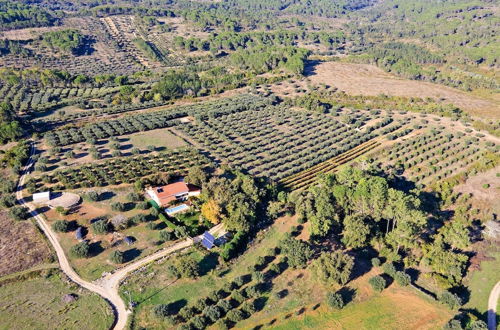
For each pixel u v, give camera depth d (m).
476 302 87.19
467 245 93.69
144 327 75.81
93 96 199.88
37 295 81.94
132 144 145.38
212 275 89.62
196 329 76.00
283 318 79.56
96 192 111.12
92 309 78.75
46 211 105.50
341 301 81.62
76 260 91.12
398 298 85.69
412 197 98.00
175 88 197.50
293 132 161.50
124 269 89.44
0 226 99.00
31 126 154.75
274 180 127.19
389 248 98.88
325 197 107.19
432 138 155.00
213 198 109.56
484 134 159.25
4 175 121.19
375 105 189.75
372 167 130.88
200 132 158.25
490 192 123.25
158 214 106.12
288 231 105.81
